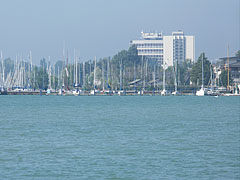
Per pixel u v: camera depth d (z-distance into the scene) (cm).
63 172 8156
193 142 11550
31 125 15800
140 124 16238
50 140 11888
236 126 15550
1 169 8369
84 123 16612
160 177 7831
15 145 11025
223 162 8956
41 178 7769
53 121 17450
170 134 13175
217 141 11750
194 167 8538
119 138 12288
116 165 8694
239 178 7788
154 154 9800
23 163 8856
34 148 10562
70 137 12475
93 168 8456
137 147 10725
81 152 10025
